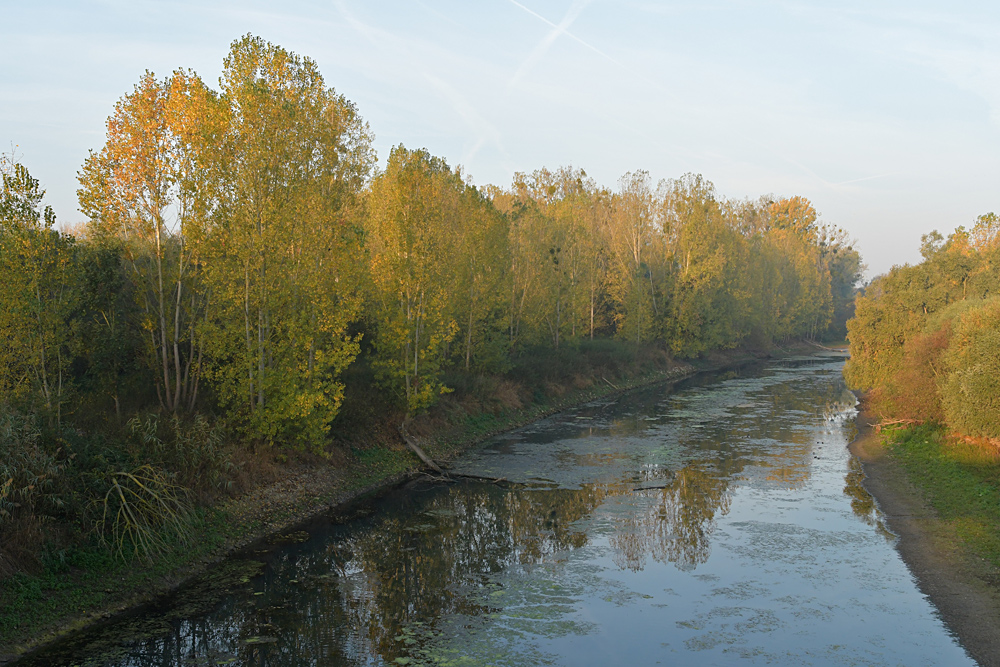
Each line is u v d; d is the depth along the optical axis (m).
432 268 27.69
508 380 38.16
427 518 19.44
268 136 19.92
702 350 65.38
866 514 19.30
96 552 13.73
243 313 20.23
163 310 19.47
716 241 69.81
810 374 60.97
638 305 58.66
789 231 101.56
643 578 14.92
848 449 28.14
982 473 20.28
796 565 15.54
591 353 51.47
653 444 29.67
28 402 15.55
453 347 36.88
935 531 17.23
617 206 65.06
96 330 18.56
